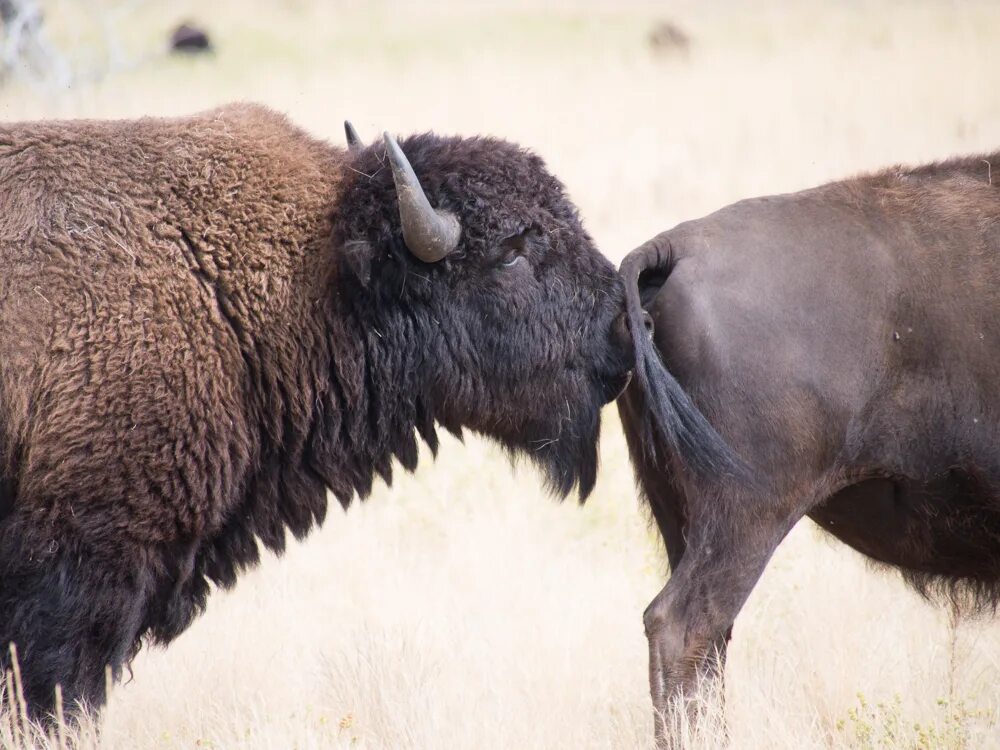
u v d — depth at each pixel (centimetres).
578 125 6556
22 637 1539
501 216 1716
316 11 12744
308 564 2292
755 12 12156
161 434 1552
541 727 1612
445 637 1927
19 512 1539
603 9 13238
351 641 1945
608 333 1773
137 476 1545
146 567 1584
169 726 1702
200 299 1597
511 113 6825
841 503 1648
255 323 1641
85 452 1523
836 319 1548
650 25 11644
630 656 1917
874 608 1988
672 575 1603
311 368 1691
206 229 1622
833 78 7512
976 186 1631
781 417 1537
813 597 1995
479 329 1744
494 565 2217
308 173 1712
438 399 1775
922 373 1555
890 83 7138
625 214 4778
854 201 1620
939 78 7150
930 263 1562
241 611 2067
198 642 1948
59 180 1590
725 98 7194
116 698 1767
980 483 1562
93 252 1562
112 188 1605
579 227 1788
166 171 1636
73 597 1542
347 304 1697
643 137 6128
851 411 1549
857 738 1592
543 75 8312
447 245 1670
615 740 1653
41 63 6869
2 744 1448
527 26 11875
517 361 1755
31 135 1623
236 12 12450
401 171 1612
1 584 1548
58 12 10262
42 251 1551
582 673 1794
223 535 1706
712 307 1567
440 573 2238
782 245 1583
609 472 2630
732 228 1616
